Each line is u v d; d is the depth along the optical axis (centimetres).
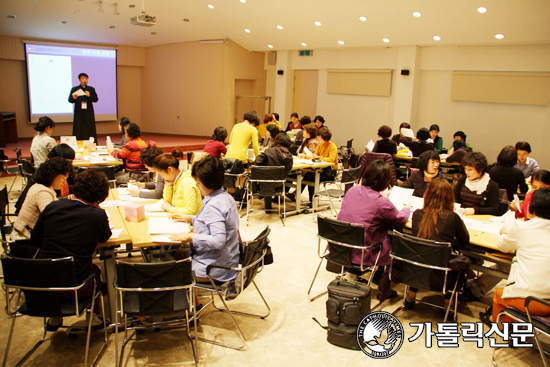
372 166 330
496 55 912
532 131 895
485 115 959
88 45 1273
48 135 591
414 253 287
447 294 365
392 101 1100
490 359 280
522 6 685
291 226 559
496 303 288
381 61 1091
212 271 276
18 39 1140
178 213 328
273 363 269
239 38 1233
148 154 376
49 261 228
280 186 573
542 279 251
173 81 1384
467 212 376
